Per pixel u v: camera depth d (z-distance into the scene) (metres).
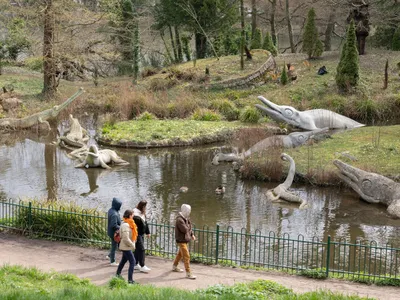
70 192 21.53
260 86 40.97
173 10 48.22
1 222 16.48
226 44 51.97
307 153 25.17
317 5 50.03
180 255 13.27
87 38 45.22
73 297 9.96
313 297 10.77
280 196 20.52
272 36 51.88
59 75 42.06
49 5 39.25
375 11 45.34
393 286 12.95
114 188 22.09
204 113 34.84
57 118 36.78
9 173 24.36
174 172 24.53
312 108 36.09
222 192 21.28
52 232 15.68
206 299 10.21
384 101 35.41
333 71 41.12
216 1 47.50
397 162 23.36
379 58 42.47
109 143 29.84
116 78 47.78
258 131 27.09
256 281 12.15
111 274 12.89
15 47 47.78
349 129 31.56
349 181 21.06
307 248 14.98
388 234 17.34
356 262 15.05
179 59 53.75
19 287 10.66
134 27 45.50
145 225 13.21
